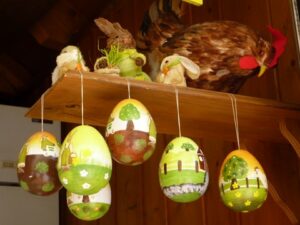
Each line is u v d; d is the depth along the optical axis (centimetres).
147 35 83
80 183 54
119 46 73
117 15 142
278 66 85
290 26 83
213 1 104
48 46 145
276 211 81
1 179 130
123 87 62
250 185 61
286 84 83
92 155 55
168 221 106
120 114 59
